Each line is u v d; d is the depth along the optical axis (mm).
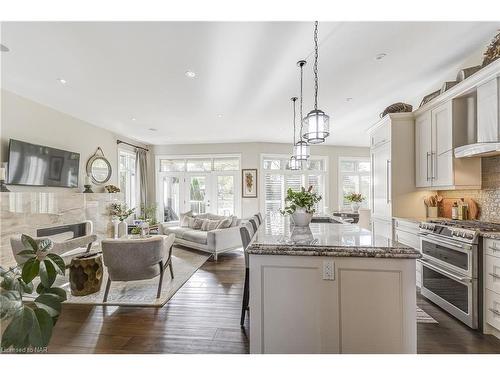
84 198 4660
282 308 1527
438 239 2596
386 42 2473
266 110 4449
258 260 1550
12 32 2248
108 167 5641
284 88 3539
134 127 5566
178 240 5547
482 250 2182
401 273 1449
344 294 1490
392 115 3572
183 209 7395
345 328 1487
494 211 2711
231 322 2406
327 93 3744
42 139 4137
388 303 1458
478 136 2438
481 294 2188
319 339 1502
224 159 7285
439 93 3176
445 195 3418
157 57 2703
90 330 2270
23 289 1437
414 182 3568
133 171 6980
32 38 2346
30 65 2861
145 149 7184
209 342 2088
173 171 7469
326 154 7523
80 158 4965
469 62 2797
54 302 1428
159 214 7426
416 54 2705
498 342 2039
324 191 7500
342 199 7645
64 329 2285
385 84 3459
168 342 2088
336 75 3172
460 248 2312
